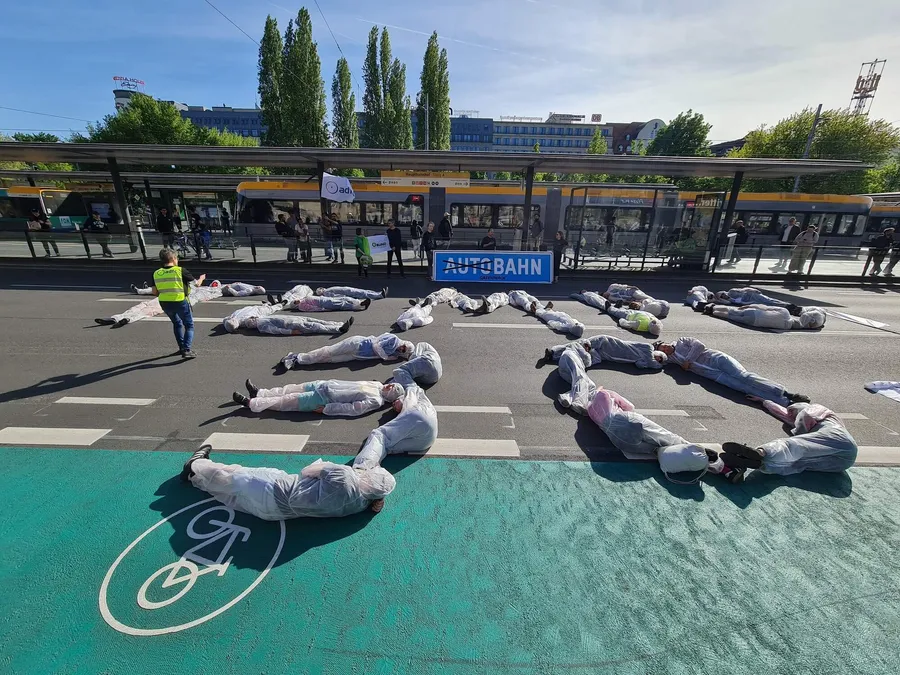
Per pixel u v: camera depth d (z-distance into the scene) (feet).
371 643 7.85
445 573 9.35
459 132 375.86
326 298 32.01
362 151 42.63
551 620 8.38
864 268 50.39
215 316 29.68
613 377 20.36
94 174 69.62
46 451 13.33
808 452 12.87
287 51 110.42
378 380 19.48
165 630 7.98
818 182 111.45
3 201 72.02
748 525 11.02
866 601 9.00
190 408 16.35
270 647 7.72
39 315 28.71
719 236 51.55
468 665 7.52
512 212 71.00
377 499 11.12
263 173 110.73
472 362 22.02
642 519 11.12
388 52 129.90
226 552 9.73
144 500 11.25
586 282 47.29
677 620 8.45
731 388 19.21
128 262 49.29
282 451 13.60
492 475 12.72
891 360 23.71
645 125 338.13
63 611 8.27
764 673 7.54
